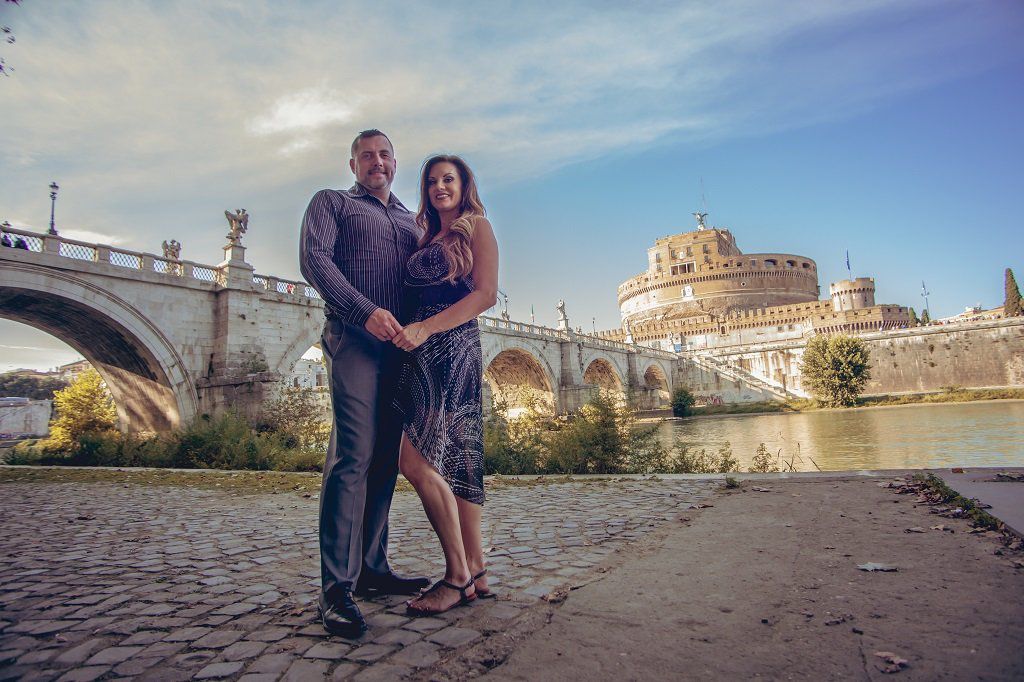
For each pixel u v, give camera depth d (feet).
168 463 50.14
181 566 13.10
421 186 10.12
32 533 18.49
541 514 17.78
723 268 348.79
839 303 319.47
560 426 36.86
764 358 232.12
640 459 34.27
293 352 88.63
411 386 9.22
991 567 8.97
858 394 186.50
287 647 7.64
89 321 72.69
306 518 19.90
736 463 33.71
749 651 6.59
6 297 65.62
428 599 8.75
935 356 198.39
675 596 8.69
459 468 9.03
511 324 134.21
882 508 14.70
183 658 7.46
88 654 7.77
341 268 9.42
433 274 9.33
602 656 6.72
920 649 6.28
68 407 87.04
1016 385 183.21
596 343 176.55
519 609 8.58
